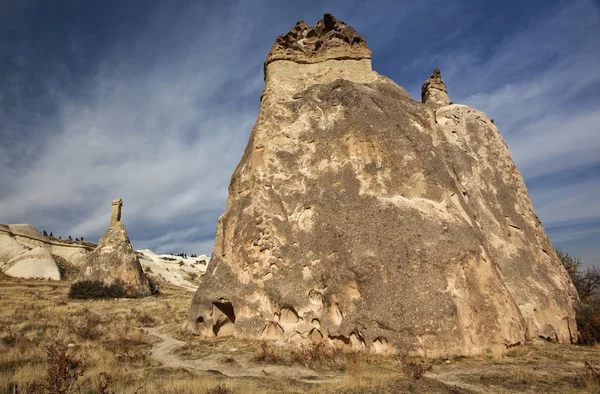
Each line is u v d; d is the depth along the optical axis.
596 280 22.17
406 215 14.75
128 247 38.00
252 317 15.25
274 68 20.97
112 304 29.34
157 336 17.25
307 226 16.11
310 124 18.69
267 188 17.62
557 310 16.00
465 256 13.67
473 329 12.63
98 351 12.66
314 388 9.29
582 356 12.82
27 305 25.03
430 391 8.84
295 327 14.35
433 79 26.02
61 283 43.34
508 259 16.62
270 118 19.44
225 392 8.66
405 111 18.28
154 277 57.72
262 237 16.56
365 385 9.22
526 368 11.20
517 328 13.52
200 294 17.02
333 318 13.80
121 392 8.55
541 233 19.02
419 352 12.00
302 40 22.33
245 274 16.31
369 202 15.49
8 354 11.18
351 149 17.23
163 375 10.54
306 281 14.93
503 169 19.75
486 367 11.24
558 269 18.50
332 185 16.66
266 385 9.67
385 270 13.52
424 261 13.50
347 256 14.32
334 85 19.42
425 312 12.45
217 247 18.34
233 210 18.33
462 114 20.94
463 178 18.20
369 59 21.28
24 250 51.75
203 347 14.46
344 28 21.94
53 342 13.89
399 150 16.70
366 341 12.58
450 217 14.91
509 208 18.50
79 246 59.28
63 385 8.74
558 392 9.04
